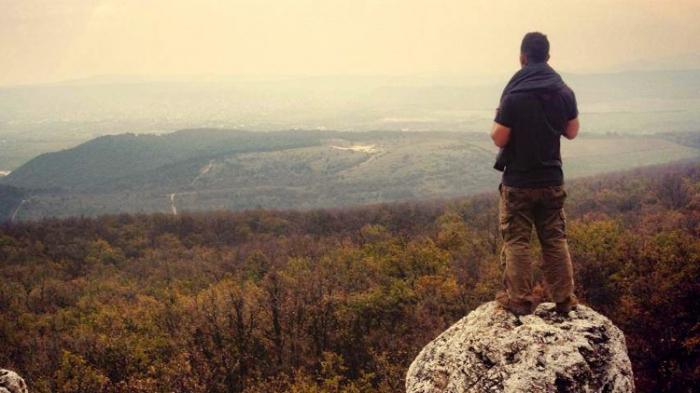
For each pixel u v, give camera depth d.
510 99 6.17
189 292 61.53
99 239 100.69
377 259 60.78
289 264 65.75
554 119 6.14
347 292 52.19
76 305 60.66
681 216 60.56
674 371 29.22
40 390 39.69
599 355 5.91
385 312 47.50
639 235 52.03
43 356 44.78
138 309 53.25
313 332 47.28
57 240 102.81
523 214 6.45
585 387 5.58
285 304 49.50
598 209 82.75
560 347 5.78
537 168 6.27
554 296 6.52
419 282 50.47
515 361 5.84
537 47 6.33
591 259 42.75
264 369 44.28
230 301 50.09
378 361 41.12
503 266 6.76
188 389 40.31
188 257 89.94
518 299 6.45
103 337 44.75
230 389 41.75
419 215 98.56
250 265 72.62
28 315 55.94
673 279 33.75
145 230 111.75
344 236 87.00
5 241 98.69
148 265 85.31
